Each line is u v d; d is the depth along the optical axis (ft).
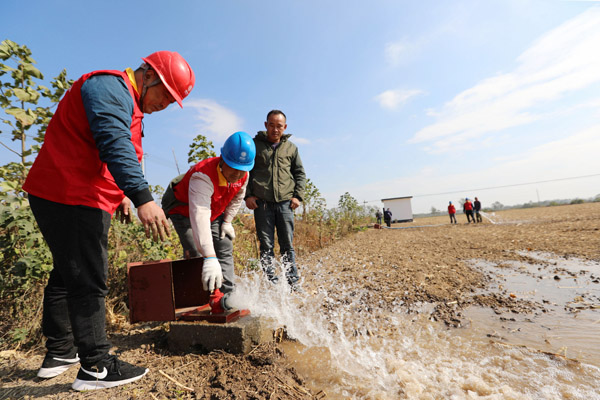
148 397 4.80
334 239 35.91
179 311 7.54
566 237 23.61
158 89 5.37
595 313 8.02
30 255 7.54
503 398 4.56
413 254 21.17
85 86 4.49
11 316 7.61
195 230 6.36
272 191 10.66
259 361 5.83
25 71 9.41
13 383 5.37
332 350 6.68
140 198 4.36
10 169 9.19
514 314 8.43
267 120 10.81
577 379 5.09
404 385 5.12
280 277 10.75
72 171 4.59
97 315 5.02
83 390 4.98
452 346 6.64
